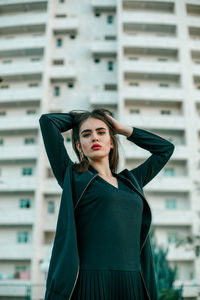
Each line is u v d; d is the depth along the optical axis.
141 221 1.51
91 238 1.32
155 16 31.42
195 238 9.73
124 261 1.30
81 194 1.38
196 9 33.47
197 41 30.91
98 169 1.59
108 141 1.64
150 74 29.80
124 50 30.89
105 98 28.41
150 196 26.41
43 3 32.78
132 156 26.30
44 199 26.08
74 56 30.97
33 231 24.45
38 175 25.83
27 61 31.39
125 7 32.88
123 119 27.28
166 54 31.33
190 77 29.39
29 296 12.18
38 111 29.53
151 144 1.84
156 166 1.83
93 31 32.00
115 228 1.33
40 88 28.62
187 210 25.19
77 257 1.24
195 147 27.05
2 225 25.56
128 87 28.31
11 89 28.86
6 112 29.81
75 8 33.03
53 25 31.34
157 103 29.38
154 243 10.35
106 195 1.37
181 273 24.41
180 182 25.95
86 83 30.06
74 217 1.33
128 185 1.60
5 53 31.17
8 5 32.94
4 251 24.36
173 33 32.31
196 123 27.78
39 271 23.59
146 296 1.36
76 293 1.22
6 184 25.89
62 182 1.55
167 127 27.55
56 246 1.33
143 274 1.43
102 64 30.73
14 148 26.94
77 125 1.71
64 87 29.95
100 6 32.25
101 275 1.25
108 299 1.22
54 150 1.55
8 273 24.44
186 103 28.45
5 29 32.25
